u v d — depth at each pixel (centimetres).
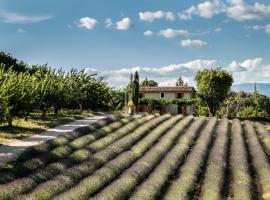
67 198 1789
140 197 1944
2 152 2539
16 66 6544
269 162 3009
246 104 9631
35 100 3809
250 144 3694
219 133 4172
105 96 5722
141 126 4125
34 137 3131
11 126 3525
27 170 2178
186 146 3341
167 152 3120
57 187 1944
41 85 4169
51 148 2720
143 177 2377
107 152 2784
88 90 5362
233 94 11125
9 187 1834
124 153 2847
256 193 2303
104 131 3547
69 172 2216
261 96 9188
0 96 3128
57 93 4456
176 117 5309
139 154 2906
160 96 9081
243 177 2492
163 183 2291
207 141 3638
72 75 5319
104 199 1850
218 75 7881
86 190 1958
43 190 1866
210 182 2333
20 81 3678
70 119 4294
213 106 8044
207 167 2694
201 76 8056
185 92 8975
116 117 4456
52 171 2195
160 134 3881
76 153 2634
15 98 3478
